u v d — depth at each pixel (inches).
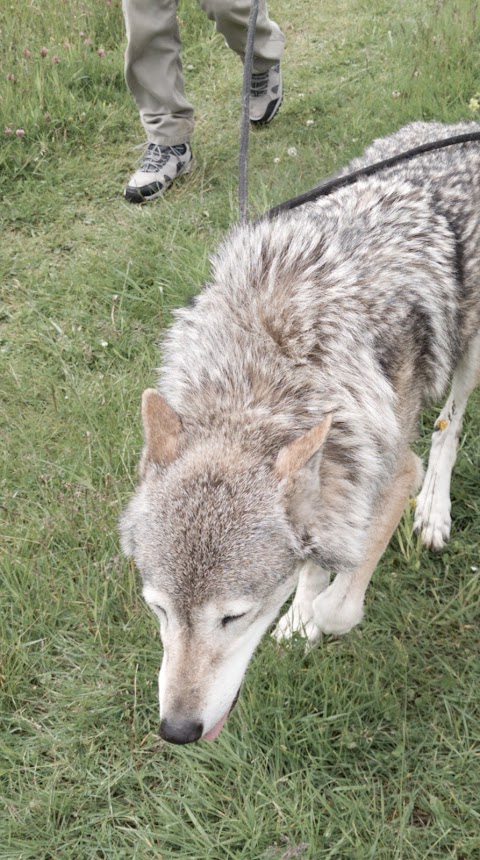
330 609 52.5
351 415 47.9
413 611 56.2
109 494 62.1
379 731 51.4
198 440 46.8
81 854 48.1
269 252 50.2
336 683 51.8
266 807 48.6
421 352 52.7
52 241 85.2
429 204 55.1
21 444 66.1
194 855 47.5
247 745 50.2
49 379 70.7
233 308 49.8
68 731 52.2
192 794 49.0
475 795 48.5
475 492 62.7
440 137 62.0
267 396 47.6
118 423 66.1
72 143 98.0
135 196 89.0
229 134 99.2
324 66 111.0
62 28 114.7
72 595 57.0
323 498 47.0
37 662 54.9
